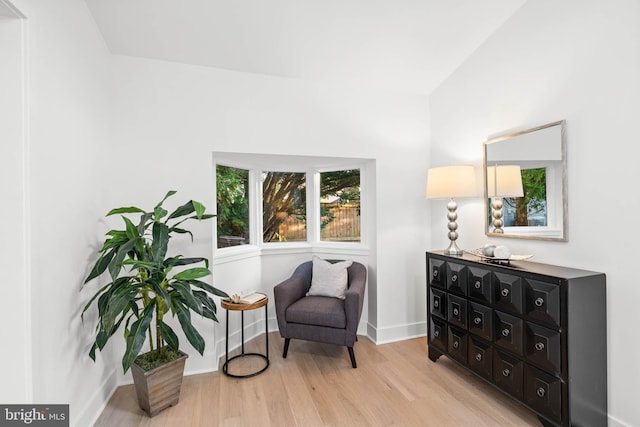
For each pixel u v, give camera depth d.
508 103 2.33
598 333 1.70
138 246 1.83
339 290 2.79
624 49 1.65
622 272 1.68
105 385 2.07
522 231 2.22
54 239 1.51
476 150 2.62
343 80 2.83
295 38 2.33
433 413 1.93
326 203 3.46
